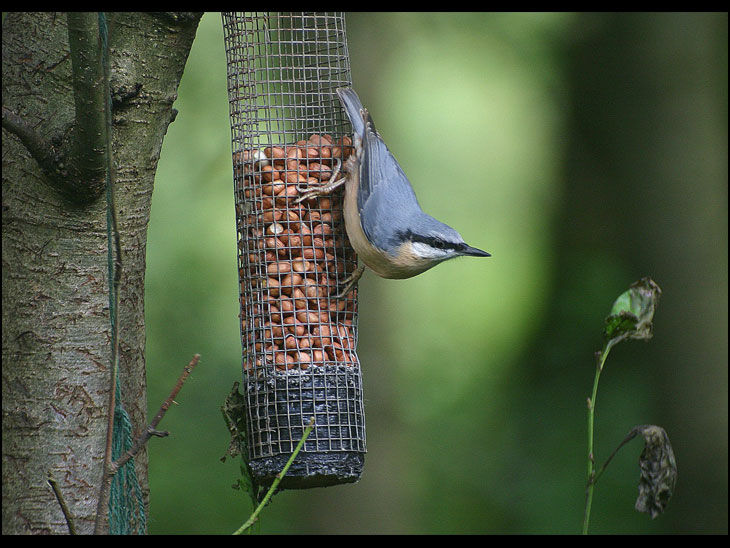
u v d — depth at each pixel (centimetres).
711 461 1306
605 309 1658
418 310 1748
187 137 1402
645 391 1573
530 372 1667
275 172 733
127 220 618
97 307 605
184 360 1371
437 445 1555
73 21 491
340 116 803
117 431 531
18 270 598
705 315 1341
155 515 1270
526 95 1681
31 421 593
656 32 1402
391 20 1381
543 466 1520
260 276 718
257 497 696
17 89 590
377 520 1293
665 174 1386
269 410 683
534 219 1752
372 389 1318
